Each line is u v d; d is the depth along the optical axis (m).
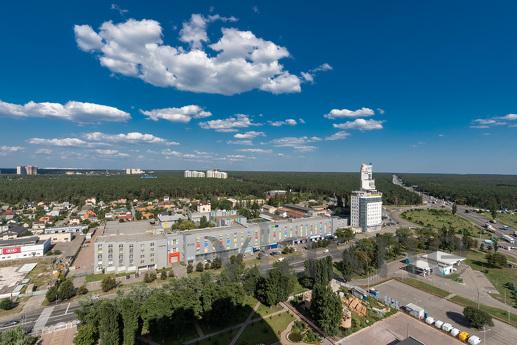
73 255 149.62
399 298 102.00
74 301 101.06
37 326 84.44
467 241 163.25
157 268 133.50
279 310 91.25
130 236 141.00
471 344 75.19
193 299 82.69
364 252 130.50
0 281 119.12
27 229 191.25
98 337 73.69
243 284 102.19
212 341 75.50
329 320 77.69
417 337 78.56
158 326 75.81
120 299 82.75
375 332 80.50
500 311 92.88
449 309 94.31
